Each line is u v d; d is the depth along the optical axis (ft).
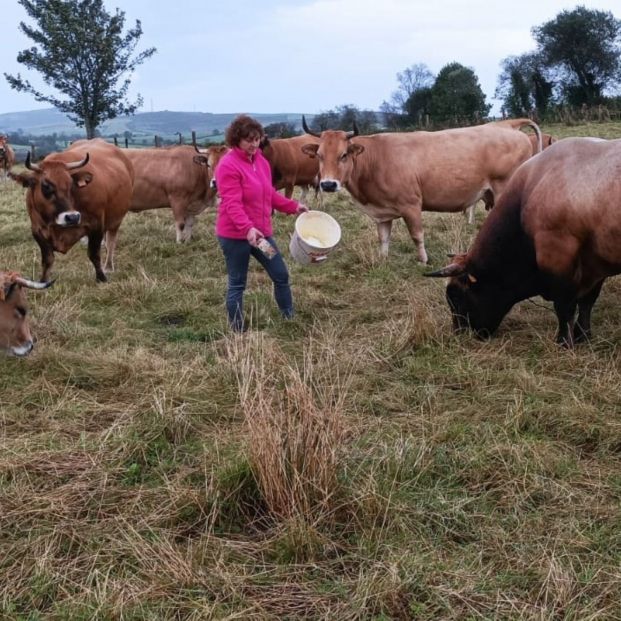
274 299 21.98
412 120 156.76
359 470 11.77
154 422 13.66
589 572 9.43
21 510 11.07
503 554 9.89
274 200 19.77
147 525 10.72
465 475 11.84
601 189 15.53
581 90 163.22
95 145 28.17
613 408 13.98
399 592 9.16
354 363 16.49
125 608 9.00
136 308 22.20
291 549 9.96
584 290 17.40
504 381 15.47
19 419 14.46
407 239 31.09
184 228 34.04
